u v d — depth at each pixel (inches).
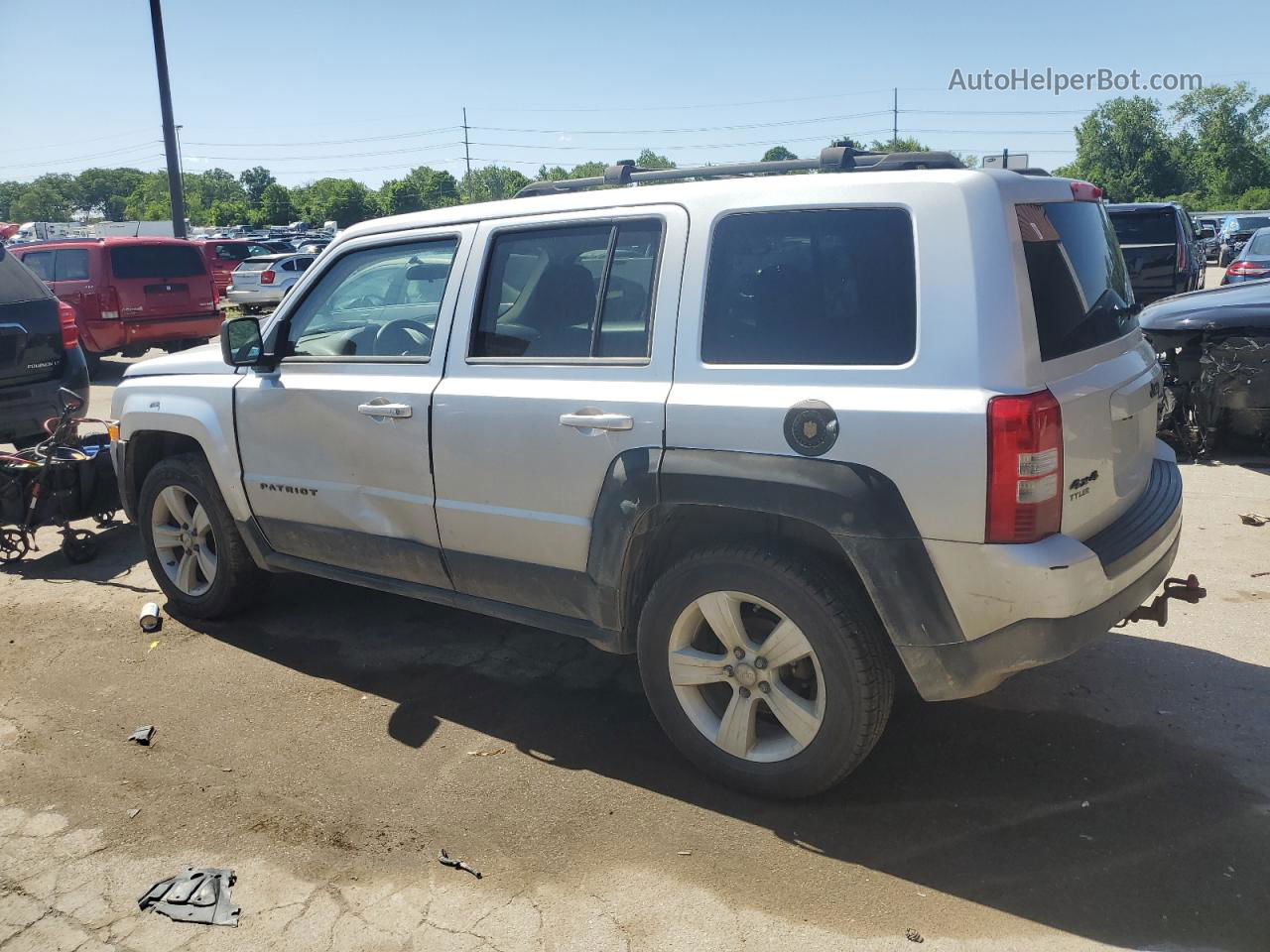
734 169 142.4
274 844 123.6
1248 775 132.3
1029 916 107.2
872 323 114.9
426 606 201.5
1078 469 114.0
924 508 109.9
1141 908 107.8
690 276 126.6
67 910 112.6
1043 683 159.2
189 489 186.9
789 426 116.1
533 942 105.7
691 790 133.3
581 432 132.0
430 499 150.5
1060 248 121.3
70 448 234.1
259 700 162.1
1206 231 912.3
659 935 106.2
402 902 112.6
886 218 115.5
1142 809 125.5
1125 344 132.4
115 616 199.6
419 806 131.1
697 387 124.2
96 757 145.2
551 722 153.2
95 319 544.1
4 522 230.5
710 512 126.8
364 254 163.2
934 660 114.0
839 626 117.0
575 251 138.2
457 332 147.6
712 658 130.1
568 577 138.7
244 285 944.3
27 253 560.1
